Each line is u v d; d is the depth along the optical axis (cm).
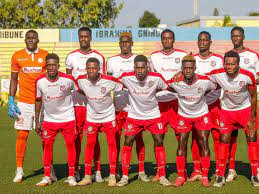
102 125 821
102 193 752
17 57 860
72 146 817
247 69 884
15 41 3231
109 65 900
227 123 823
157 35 3225
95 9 4028
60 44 3222
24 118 856
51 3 4022
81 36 881
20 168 850
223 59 865
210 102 871
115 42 3241
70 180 812
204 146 807
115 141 830
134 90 802
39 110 835
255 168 812
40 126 849
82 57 888
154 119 814
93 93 802
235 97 808
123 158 820
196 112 809
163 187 794
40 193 752
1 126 1728
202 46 877
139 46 3234
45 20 4072
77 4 4012
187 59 779
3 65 3234
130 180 856
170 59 890
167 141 1353
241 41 886
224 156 813
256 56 888
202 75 794
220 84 809
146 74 791
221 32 3178
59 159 1092
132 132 818
